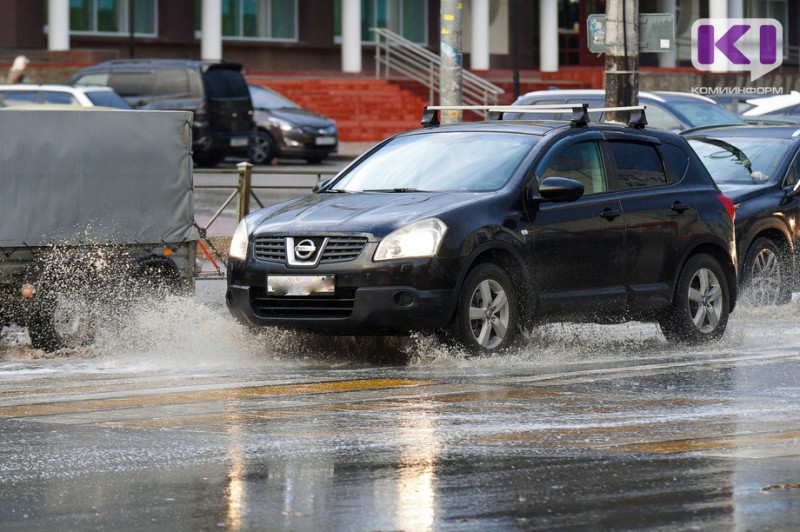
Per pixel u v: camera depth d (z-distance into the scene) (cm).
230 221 5406
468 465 1964
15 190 3206
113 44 11600
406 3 12900
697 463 1973
